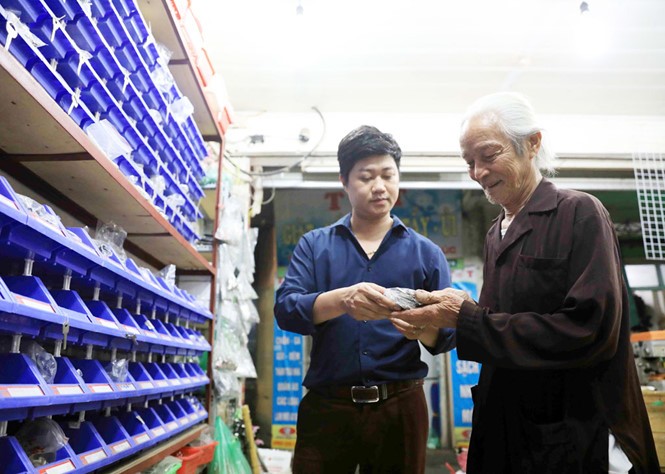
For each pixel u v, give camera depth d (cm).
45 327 93
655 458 95
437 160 349
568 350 90
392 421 131
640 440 93
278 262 442
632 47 282
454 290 109
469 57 293
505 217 125
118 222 160
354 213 151
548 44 281
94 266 112
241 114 350
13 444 84
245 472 218
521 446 100
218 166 245
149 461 137
